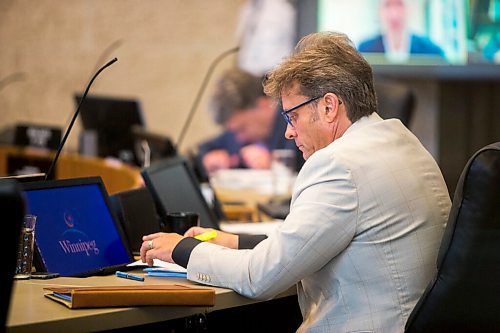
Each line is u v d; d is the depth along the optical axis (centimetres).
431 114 1424
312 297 460
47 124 1497
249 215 818
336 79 456
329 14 1333
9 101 1508
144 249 475
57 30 1487
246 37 1424
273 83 473
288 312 548
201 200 676
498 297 402
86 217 503
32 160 1083
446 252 404
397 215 440
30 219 455
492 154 393
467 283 401
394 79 1373
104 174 960
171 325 459
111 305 388
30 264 455
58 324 366
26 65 1500
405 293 436
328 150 444
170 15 1449
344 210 430
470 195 395
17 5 1495
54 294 406
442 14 1324
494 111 1413
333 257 440
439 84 1418
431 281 413
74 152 1334
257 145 1191
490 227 394
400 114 970
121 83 1468
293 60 466
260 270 431
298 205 438
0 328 312
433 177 465
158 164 633
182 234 569
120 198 549
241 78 1380
